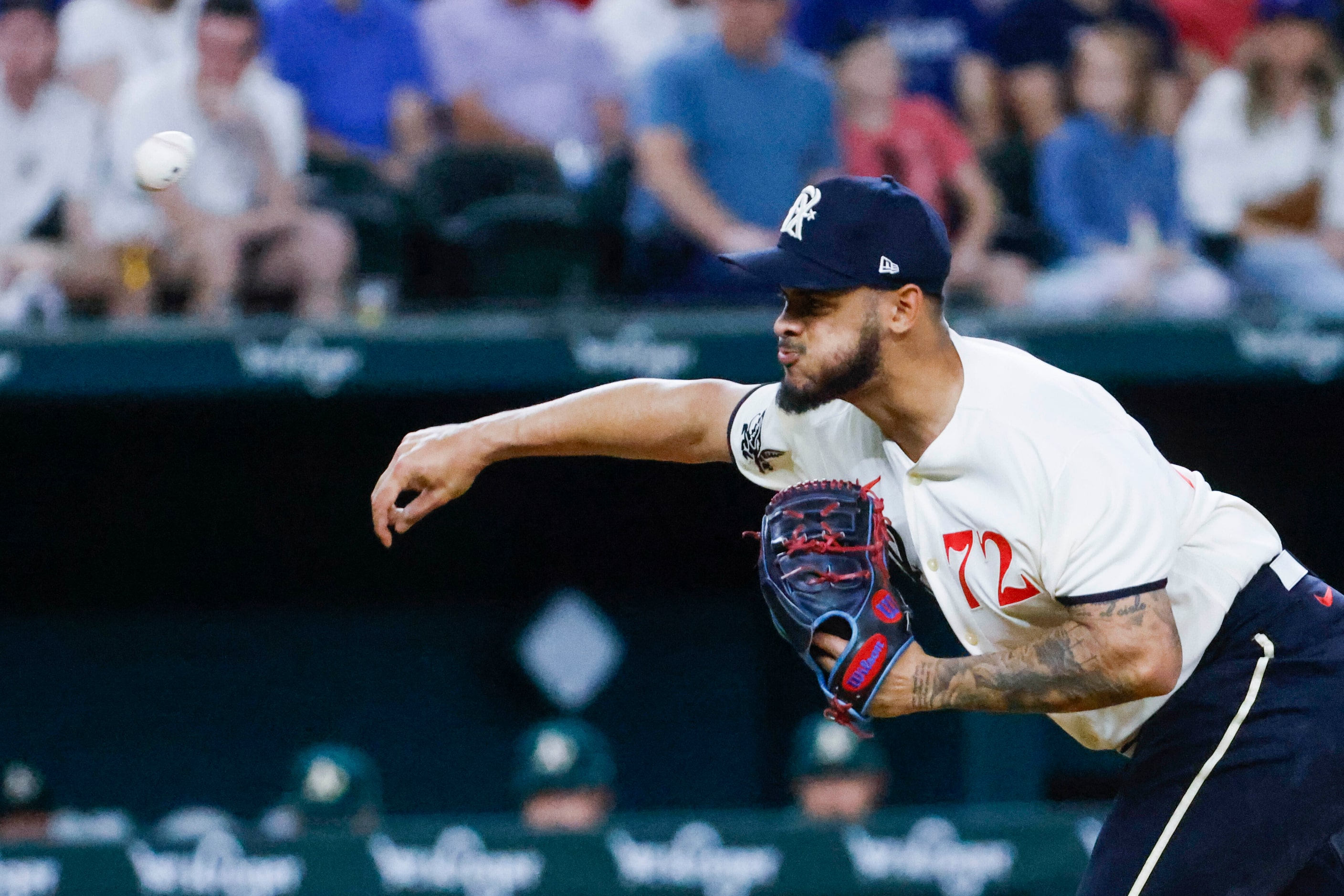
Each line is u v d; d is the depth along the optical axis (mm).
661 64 25594
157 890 19234
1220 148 27766
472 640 26719
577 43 27438
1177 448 26594
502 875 19359
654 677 27031
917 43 28359
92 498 25797
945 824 19562
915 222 10742
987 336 22578
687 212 25156
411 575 26594
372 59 26391
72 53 25547
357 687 26500
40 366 21875
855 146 26516
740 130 25500
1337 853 12312
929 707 11008
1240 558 11961
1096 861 12055
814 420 12039
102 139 24703
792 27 28875
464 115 26891
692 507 26906
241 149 24359
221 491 26062
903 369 10992
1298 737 11633
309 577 26375
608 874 19453
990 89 28234
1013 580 11164
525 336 22344
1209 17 31344
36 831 22766
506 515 26703
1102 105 27250
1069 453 10680
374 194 25359
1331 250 27375
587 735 22719
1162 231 27594
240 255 24297
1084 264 26656
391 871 19391
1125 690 10609
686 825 19500
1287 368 22656
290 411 25156
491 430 12547
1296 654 11836
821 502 11344
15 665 25797
